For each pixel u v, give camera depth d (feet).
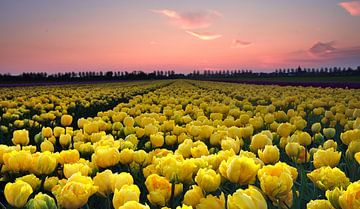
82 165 10.22
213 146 17.37
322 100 43.91
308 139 14.74
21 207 8.47
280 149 17.25
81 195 7.81
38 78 339.98
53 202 7.83
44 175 11.12
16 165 10.96
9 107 47.42
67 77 364.38
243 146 17.21
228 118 22.84
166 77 568.41
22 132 16.30
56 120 36.04
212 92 87.71
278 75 497.05
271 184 7.81
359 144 11.94
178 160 10.11
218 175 8.60
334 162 10.94
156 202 8.57
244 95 75.72
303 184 9.57
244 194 6.43
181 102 51.75
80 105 52.26
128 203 6.02
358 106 34.42
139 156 11.82
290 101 48.21
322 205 7.16
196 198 8.21
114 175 8.78
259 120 22.12
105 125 22.03
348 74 405.39
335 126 26.08
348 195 6.75
